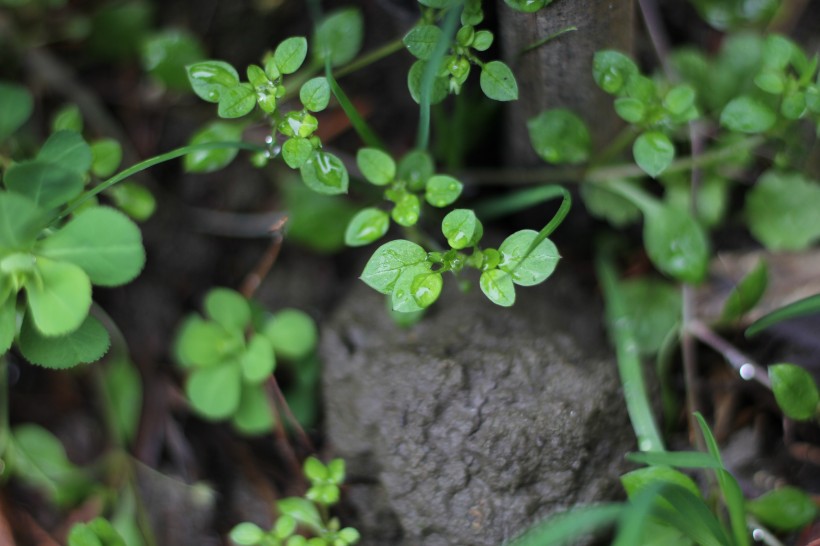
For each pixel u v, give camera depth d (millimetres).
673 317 386
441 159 394
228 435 392
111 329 392
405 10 387
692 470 375
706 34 403
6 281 342
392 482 365
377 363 371
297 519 363
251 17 408
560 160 374
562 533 339
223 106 346
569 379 365
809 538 365
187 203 409
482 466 360
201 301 406
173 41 391
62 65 409
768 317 357
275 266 403
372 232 356
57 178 348
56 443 384
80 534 358
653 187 396
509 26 359
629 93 357
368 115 409
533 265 339
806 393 358
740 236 396
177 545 382
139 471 388
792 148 378
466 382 363
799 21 399
